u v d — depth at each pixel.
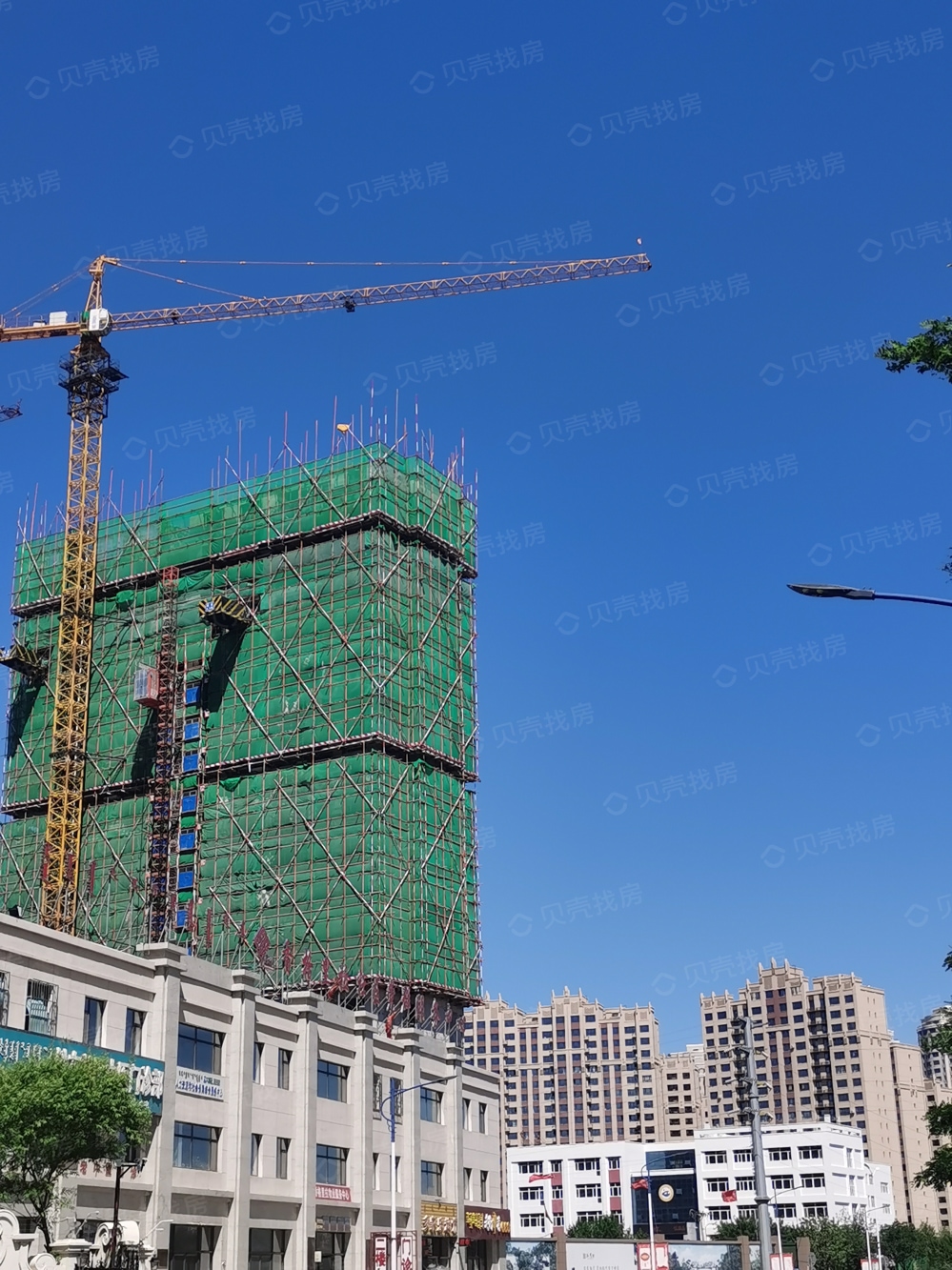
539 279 189.75
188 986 79.75
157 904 160.00
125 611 180.38
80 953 72.44
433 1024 152.88
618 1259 133.75
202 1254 77.75
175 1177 75.31
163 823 162.75
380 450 168.50
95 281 179.25
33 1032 66.81
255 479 175.75
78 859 170.38
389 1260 82.81
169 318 183.75
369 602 162.00
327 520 168.38
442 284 190.38
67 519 175.25
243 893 159.00
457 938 159.12
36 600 186.75
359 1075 96.25
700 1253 136.88
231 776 165.25
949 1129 67.00
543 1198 185.75
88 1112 56.78
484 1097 115.38
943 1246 188.25
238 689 167.50
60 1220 65.12
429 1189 103.75
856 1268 169.50
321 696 161.50
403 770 159.25
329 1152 91.88
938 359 38.94
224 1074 82.06
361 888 152.12
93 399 176.12
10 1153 56.06
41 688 184.88
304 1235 85.88
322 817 157.00
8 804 181.62
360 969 149.12
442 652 167.88
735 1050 63.12
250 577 172.12
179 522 180.00
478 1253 111.06
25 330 175.50
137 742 174.00
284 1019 89.06
